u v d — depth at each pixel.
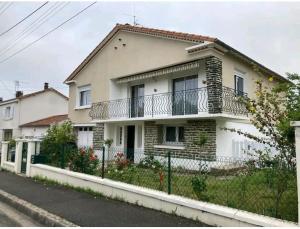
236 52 13.52
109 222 5.91
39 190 9.25
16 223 6.38
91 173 9.53
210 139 12.97
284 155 5.42
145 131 16.09
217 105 12.70
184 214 6.12
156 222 5.84
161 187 7.21
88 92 20.16
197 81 14.32
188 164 7.57
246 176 6.01
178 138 14.84
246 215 5.16
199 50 12.99
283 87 5.89
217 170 6.54
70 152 10.73
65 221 6.03
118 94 18.05
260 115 6.26
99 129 18.27
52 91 35.03
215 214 5.55
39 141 12.75
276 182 5.43
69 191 9.02
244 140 14.16
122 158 9.22
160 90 15.66
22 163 13.27
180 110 14.55
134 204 7.24
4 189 9.48
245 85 15.18
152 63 15.21
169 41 14.48
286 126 5.27
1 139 34.88
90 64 19.62
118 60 17.36
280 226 4.66
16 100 32.56
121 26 16.98
